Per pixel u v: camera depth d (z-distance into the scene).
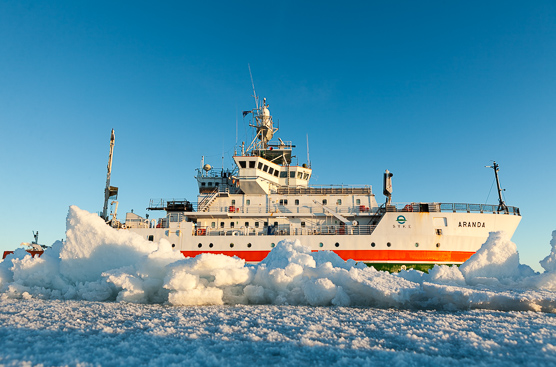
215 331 5.29
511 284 8.48
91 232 9.63
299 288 8.10
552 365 3.81
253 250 22.72
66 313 6.62
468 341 4.73
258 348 4.42
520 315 6.45
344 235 22.48
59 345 4.48
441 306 7.44
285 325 5.66
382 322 5.91
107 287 8.70
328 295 7.76
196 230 24.14
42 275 9.39
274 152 30.28
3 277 9.61
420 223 22.30
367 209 24.72
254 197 25.80
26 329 5.32
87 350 4.27
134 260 9.64
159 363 3.80
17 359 3.89
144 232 23.75
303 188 25.88
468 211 22.70
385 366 3.77
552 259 9.06
